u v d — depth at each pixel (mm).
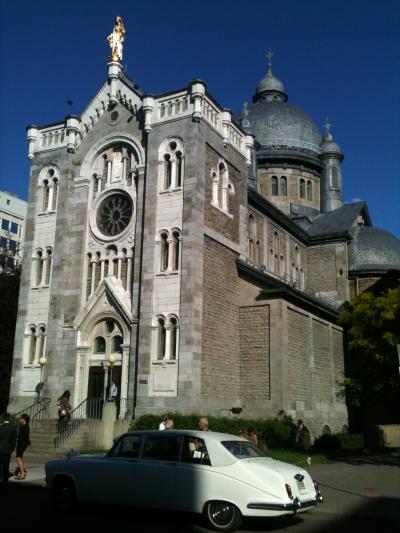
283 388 30297
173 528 11859
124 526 12023
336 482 18516
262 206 41156
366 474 20547
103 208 33906
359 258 48750
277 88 64188
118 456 13102
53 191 35375
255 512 11383
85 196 34219
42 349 33094
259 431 27406
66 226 33875
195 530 11672
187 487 11992
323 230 50156
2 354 38750
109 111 34656
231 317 31859
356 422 41094
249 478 11586
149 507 12336
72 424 28016
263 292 31953
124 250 32188
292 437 28547
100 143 34469
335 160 57188
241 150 35656
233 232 33562
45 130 36625
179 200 30188
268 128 56719
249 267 32625
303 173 55906
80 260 33312
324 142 57844
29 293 34219
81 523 12281
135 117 33438
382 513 13508
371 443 33594
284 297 31875
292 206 54188
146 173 31656
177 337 28344
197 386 27750
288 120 57281
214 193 32062
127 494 12602
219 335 30469
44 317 33375
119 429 27078
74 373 31500
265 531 11805
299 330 33875
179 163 31016
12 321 40438
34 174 36062
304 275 49125
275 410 30156
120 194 33281
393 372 29391
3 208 86750
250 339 31969
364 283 47969
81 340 31859
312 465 23328
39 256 34781
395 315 29000
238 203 34688
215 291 30750
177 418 26016
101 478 12984
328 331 38656
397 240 51156
